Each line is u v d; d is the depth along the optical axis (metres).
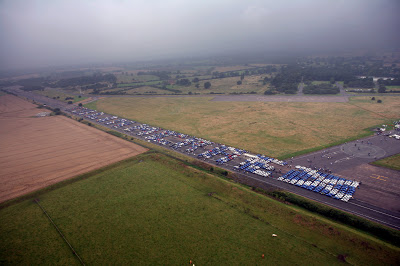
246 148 142.88
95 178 112.31
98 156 135.50
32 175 115.19
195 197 95.56
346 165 116.69
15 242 74.38
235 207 88.75
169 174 114.38
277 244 71.06
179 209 88.19
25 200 96.62
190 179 109.06
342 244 70.50
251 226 78.94
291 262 64.56
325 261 64.88
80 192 101.25
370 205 86.19
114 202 93.44
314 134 160.12
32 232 78.62
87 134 175.25
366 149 133.12
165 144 153.38
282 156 130.12
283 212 84.75
